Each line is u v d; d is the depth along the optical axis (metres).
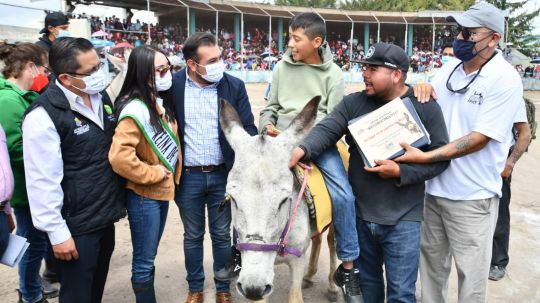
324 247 5.50
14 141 3.33
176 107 3.58
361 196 3.06
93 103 2.96
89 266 2.96
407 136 2.84
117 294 4.26
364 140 2.90
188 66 3.51
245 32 35.22
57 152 2.70
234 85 3.74
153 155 3.21
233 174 2.70
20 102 3.41
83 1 24.14
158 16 31.05
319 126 3.11
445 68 3.37
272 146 2.77
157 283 4.51
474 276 3.18
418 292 4.40
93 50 2.81
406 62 2.87
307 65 3.74
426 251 3.48
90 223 2.90
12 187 2.98
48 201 2.68
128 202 3.27
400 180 2.81
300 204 3.06
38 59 3.73
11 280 4.47
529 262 5.07
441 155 2.82
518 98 2.94
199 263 3.91
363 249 3.20
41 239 3.64
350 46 33.34
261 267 2.53
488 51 3.00
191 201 3.72
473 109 3.06
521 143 4.05
